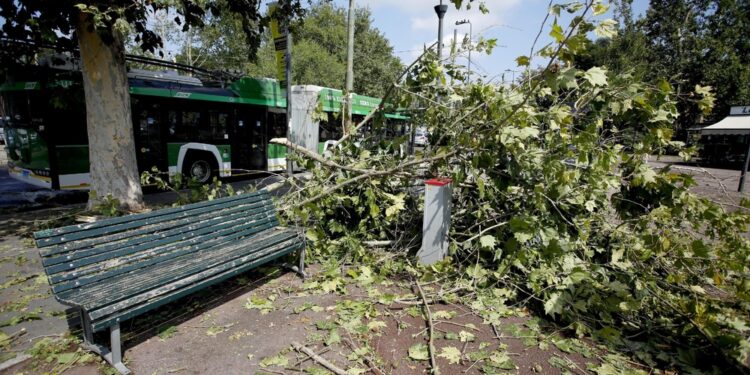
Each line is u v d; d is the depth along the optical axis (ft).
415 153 16.65
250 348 9.44
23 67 23.32
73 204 26.76
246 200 13.85
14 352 9.00
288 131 30.17
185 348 9.38
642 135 13.52
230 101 37.24
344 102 19.84
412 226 16.56
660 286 12.66
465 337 10.00
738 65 94.58
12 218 21.89
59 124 26.91
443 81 16.75
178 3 17.51
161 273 9.59
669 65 102.32
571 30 8.79
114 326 8.29
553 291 11.46
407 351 9.45
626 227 12.93
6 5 19.35
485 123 13.09
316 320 10.80
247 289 12.80
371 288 12.91
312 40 130.41
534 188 12.42
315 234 14.64
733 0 98.32
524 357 9.27
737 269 10.11
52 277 8.04
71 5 18.66
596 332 10.07
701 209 11.27
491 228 13.15
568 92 13.69
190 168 34.63
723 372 8.74
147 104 30.99
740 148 69.21
